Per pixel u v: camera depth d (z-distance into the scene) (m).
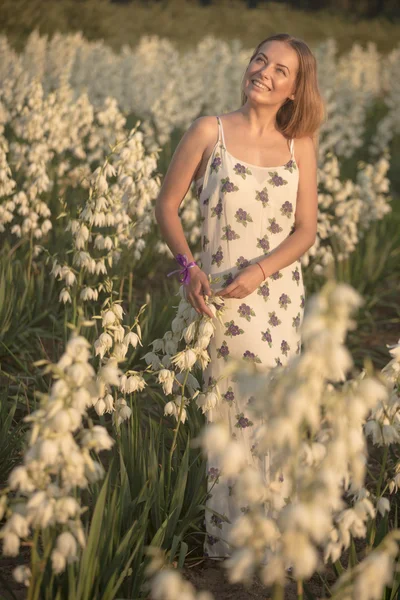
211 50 14.16
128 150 4.69
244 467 1.74
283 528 1.74
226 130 3.01
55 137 6.05
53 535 2.17
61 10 19.00
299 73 2.97
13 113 6.43
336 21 29.81
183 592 1.62
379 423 2.59
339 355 1.65
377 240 7.34
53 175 6.31
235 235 2.98
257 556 1.80
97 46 12.38
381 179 6.62
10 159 6.12
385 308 6.53
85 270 4.66
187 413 3.56
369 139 12.43
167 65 11.84
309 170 3.10
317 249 6.07
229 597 2.83
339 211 6.27
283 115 3.08
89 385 2.08
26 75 7.92
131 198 4.78
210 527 3.01
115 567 2.54
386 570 1.75
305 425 1.88
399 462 2.70
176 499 2.94
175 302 5.09
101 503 2.43
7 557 2.91
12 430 3.79
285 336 3.06
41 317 4.96
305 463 1.95
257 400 1.80
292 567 2.96
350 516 2.15
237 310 2.97
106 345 3.03
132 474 3.10
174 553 2.81
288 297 3.07
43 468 2.05
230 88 11.54
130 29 22.48
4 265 4.99
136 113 10.53
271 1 33.78
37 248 5.03
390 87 15.26
